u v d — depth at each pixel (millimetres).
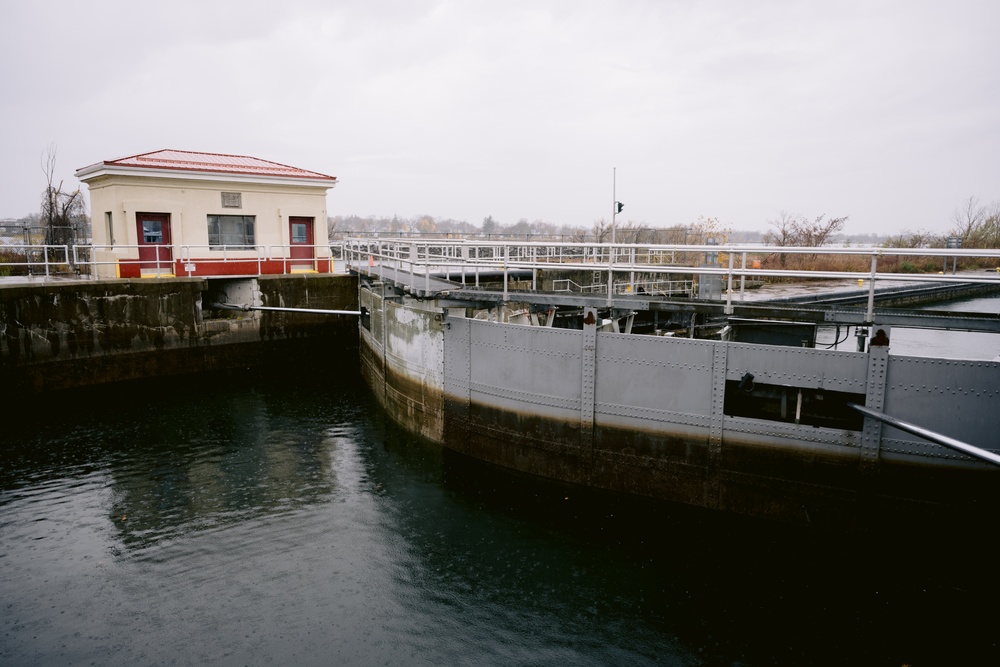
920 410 9320
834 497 9922
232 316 24297
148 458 14320
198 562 10078
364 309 22422
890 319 9430
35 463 13992
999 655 7762
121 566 9961
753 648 7984
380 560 10109
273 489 12695
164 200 22547
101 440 15430
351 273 24953
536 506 11617
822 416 10383
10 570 9836
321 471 13562
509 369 12867
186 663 7863
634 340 11266
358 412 17828
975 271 35688
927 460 9305
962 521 9211
